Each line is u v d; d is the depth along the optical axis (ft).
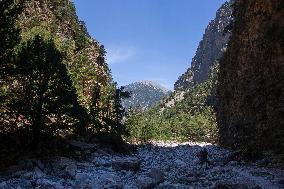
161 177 90.43
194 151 190.19
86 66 269.64
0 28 92.73
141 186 80.69
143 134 288.30
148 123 321.32
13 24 95.61
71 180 84.43
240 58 220.64
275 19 169.17
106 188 76.54
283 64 160.97
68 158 108.27
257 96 179.73
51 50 110.11
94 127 166.91
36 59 107.04
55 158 103.55
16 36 95.40
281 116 142.20
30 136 111.14
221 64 271.49
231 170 108.78
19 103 106.11
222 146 240.94
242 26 222.69
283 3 161.58
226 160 132.77
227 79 249.34
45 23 314.55
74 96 117.08
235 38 236.63
